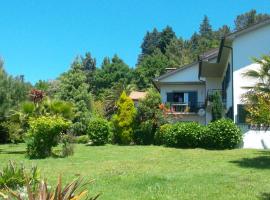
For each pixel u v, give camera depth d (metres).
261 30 29.38
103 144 32.78
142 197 12.09
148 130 32.34
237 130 27.62
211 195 12.43
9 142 36.47
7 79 28.78
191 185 13.94
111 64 100.62
